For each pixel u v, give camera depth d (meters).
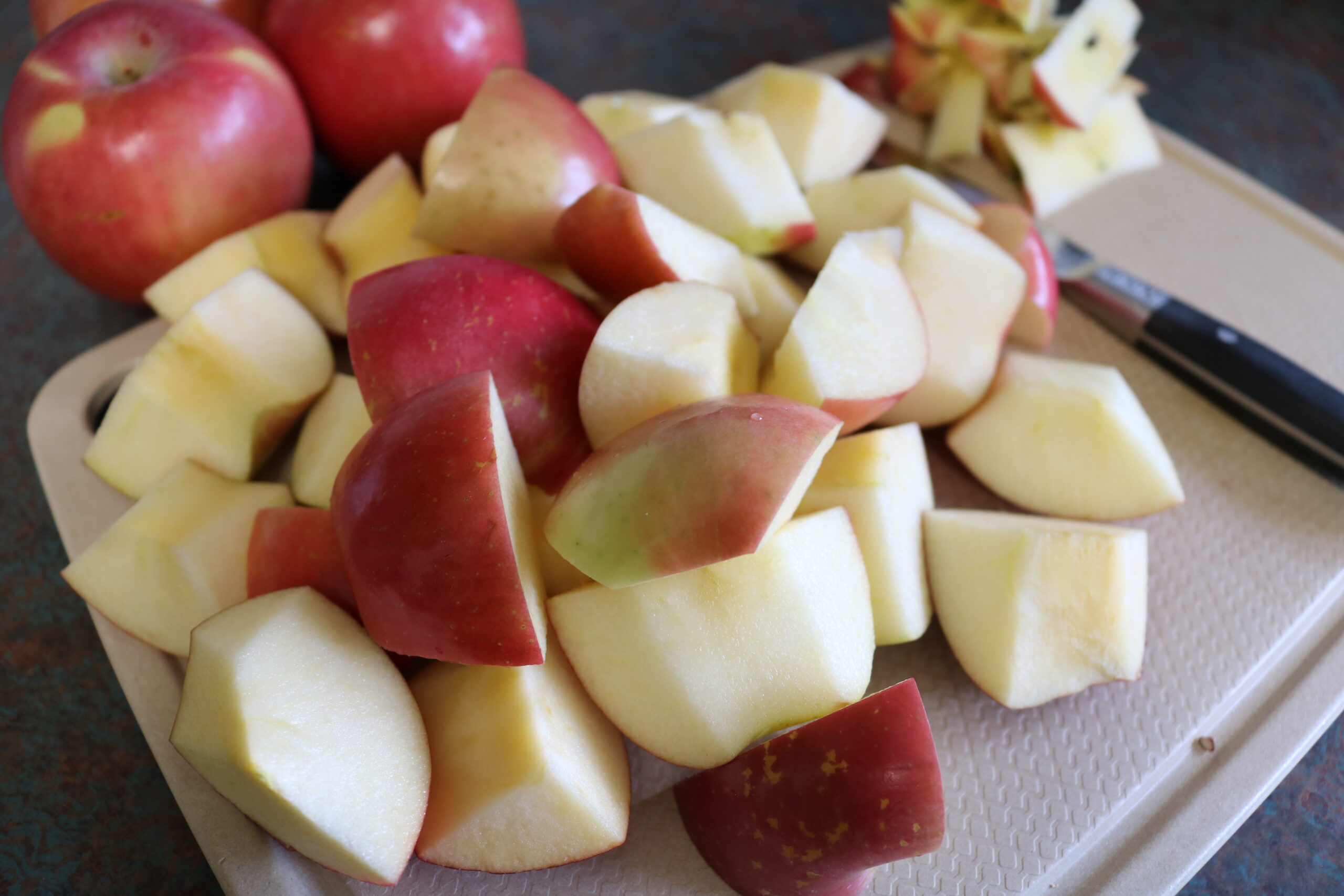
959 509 0.30
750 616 0.24
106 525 0.29
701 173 0.31
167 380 0.28
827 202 0.33
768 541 0.24
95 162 0.29
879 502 0.26
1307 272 0.34
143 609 0.26
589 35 0.44
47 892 0.25
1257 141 0.40
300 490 0.28
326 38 0.32
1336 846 0.26
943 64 0.36
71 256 0.31
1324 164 0.39
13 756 0.27
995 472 0.29
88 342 0.34
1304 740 0.26
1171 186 0.36
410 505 0.23
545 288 0.27
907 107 0.38
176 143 0.30
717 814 0.24
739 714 0.24
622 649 0.24
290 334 0.30
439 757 0.24
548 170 0.29
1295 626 0.28
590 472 0.24
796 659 0.24
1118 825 0.25
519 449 0.26
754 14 0.45
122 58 0.31
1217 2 0.45
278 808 0.22
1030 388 0.30
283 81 0.32
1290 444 0.30
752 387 0.28
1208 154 0.37
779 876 0.23
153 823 0.26
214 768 0.23
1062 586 0.26
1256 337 0.33
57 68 0.30
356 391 0.29
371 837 0.23
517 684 0.23
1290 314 0.33
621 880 0.24
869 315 0.28
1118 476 0.29
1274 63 0.42
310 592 0.24
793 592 0.24
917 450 0.28
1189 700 0.27
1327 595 0.28
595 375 0.26
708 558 0.22
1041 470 0.29
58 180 0.30
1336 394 0.29
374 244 0.31
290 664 0.23
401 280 0.26
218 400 0.29
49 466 0.30
